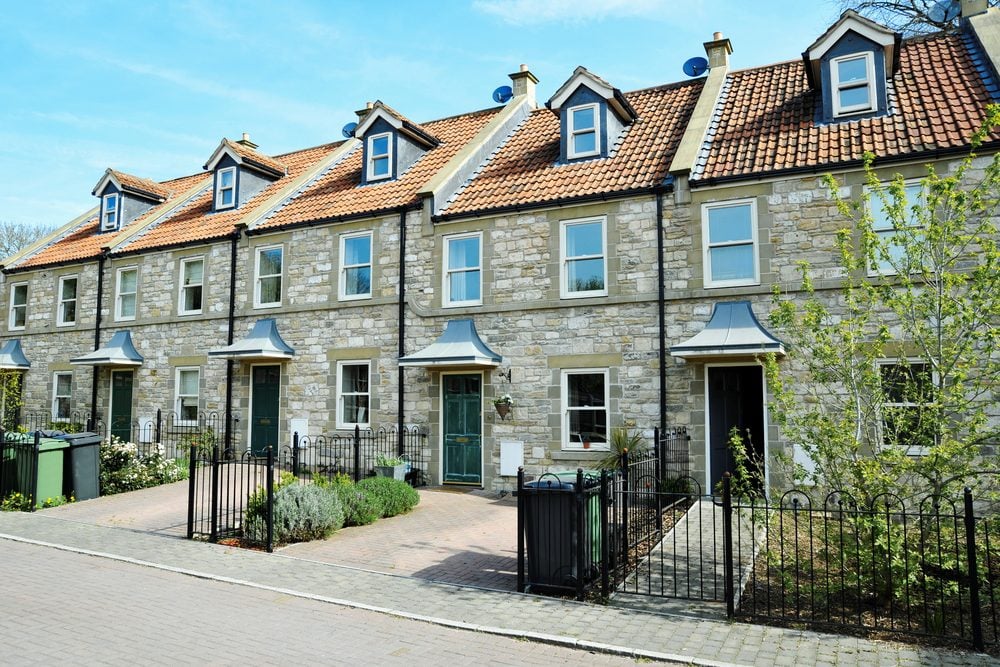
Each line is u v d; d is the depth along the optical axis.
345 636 6.82
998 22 14.94
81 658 6.18
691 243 13.81
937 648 6.35
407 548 10.27
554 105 16.78
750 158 13.84
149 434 20.66
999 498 7.30
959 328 7.87
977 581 6.58
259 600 7.93
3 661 6.08
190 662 6.12
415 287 16.73
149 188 25.22
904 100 13.88
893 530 7.19
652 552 9.52
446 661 6.21
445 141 20.39
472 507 13.45
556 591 8.15
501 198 16.03
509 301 15.48
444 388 16.27
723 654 6.26
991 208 8.54
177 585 8.50
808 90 15.64
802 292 12.83
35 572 9.03
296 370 18.25
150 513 12.84
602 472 8.00
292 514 10.54
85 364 21.95
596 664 6.16
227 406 19.19
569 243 15.19
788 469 11.85
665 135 16.17
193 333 20.27
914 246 7.94
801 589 7.91
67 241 25.59
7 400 23.06
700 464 13.31
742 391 14.62
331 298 17.89
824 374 8.24
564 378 14.82
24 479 13.48
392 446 16.56
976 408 7.65
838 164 12.68
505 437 15.27
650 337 14.02
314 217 18.28
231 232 19.64
